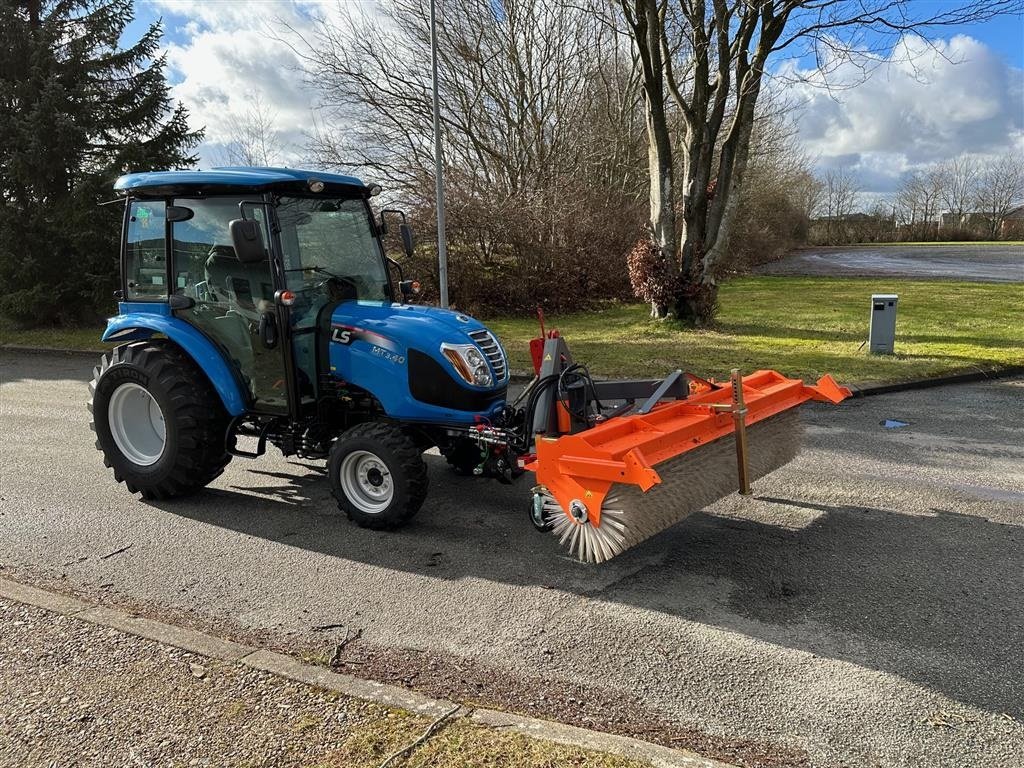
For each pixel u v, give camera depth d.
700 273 13.91
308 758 2.56
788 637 3.46
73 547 4.63
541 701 3.00
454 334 4.83
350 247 5.43
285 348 4.86
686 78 19.05
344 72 20.69
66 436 7.41
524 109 21.97
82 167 15.72
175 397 5.19
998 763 2.60
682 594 3.91
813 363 10.11
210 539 4.76
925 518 4.91
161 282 5.43
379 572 4.24
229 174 4.83
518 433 4.75
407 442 4.70
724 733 2.79
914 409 7.91
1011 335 12.07
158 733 2.73
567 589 4.00
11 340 14.49
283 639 3.51
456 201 17.06
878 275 27.22
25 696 2.97
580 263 18.05
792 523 4.86
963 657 3.27
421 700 2.89
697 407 4.47
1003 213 72.25
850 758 2.64
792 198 49.12
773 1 11.03
